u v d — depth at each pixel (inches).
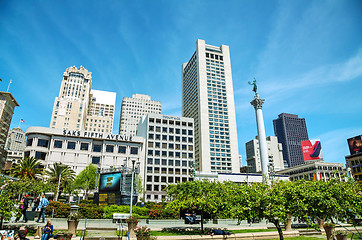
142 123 4709.6
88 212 1203.9
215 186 993.5
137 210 1398.9
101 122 6835.6
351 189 863.1
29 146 3437.5
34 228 784.3
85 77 6899.6
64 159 3523.6
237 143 5757.9
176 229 943.0
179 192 1077.8
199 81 6087.6
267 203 684.1
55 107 5871.1
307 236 889.5
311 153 4616.1
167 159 4178.2
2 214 601.3
